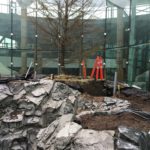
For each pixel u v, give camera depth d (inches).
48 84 659.4
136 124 425.7
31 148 586.2
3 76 820.0
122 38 832.3
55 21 897.5
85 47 898.1
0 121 609.9
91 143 385.4
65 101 623.2
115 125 423.2
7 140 588.1
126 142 374.9
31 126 610.5
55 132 495.8
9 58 922.1
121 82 795.4
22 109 633.0
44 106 624.7
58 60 892.6
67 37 887.7
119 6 842.2
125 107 541.3
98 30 891.4
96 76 751.7
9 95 646.5
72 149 394.9
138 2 795.4
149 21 760.3
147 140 381.4
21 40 934.4
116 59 819.4
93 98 606.9
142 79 742.5
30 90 656.4
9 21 940.6
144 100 608.4
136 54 770.2
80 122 458.0
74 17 895.7
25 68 916.6
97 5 914.1
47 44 912.9
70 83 662.5
